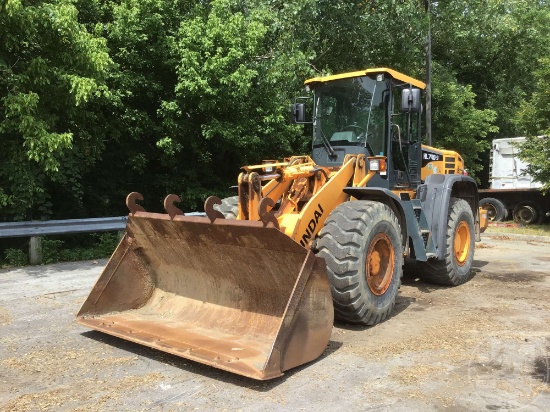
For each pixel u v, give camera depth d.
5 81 8.27
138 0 10.69
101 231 10.67
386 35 14.97
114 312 5.46
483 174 23.66
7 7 7.64
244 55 11.41
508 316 5.97
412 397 3.79
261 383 4.04
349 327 5.49
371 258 5.50
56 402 3.72
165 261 5.51
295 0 12.91
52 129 9.30
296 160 6.27
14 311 6.09
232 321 4.95
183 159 13.11
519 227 16.81
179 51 10.91
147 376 4.18
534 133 14.66
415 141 7.41
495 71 22.34
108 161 12.12
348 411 3.57
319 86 6.92
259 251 4.53
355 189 5.79
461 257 7.82
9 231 8.67
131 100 11.67
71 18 8.53
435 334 5.27
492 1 20.23
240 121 12.12
